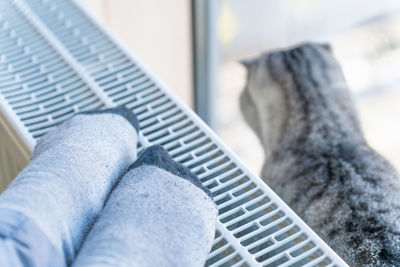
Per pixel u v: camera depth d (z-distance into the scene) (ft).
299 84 4.21
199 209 2.23
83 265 1.96
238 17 4.74
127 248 2.00
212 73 4.83
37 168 2.19
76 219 2.16
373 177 3.24
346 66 4.55
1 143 2.90
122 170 2.42
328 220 3.05
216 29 4.66
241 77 4.88
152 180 2.27
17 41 3.16
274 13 4.78
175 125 2.79
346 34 4.72
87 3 4.44
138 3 4.66
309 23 4.83
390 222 2.92
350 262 2.82
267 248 2.37
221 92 4.87
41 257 1.98
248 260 2.34
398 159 3.86
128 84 2.95
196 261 2.13
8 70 3.00
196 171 2.62
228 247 2.38
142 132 2.76
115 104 2.86
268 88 4.35
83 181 2.22
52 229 2.04
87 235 2.16
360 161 3.40
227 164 2.64
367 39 4.64
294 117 3.94
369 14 4.62
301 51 4.55
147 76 2.98
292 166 3.52
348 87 4.19
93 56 3.10
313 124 3.81
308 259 2.39
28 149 2.72
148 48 4.90
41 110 2.84
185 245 2.11
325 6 4.71
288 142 3.77
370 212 2.99
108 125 2.49
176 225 2.15
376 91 4.38
